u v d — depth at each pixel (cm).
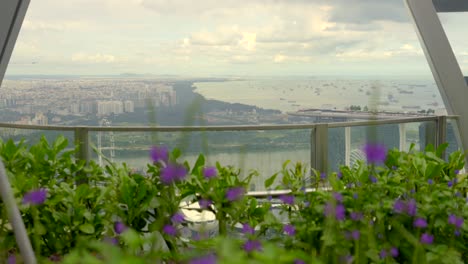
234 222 243
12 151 255
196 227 218
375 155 123
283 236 231
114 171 271
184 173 135
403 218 206
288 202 235
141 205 238
